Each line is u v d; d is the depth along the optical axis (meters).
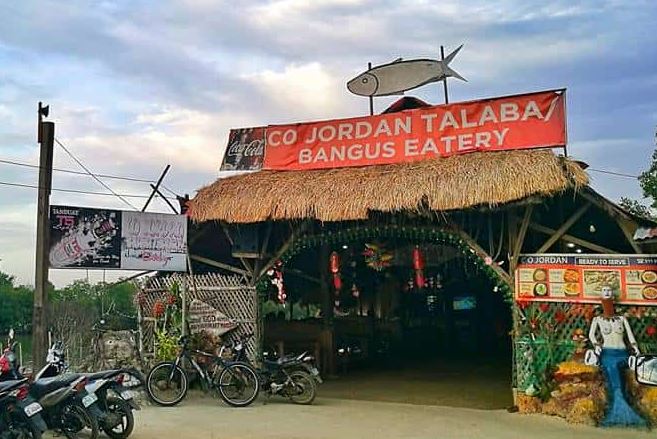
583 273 9.20
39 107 10.17
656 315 8.80
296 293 14.91
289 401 10.28
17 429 7.02
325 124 11.24
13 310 24.77
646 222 9.52
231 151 11.80
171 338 10.82
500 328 17.61
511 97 10.16
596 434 8.06
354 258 14.03
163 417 9.00
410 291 16.91
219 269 12.37
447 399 10.75
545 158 9.32
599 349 8.80
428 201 9.48
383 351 16.52
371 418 9.02
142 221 10.48
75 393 7.34
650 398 8.41
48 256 9.92
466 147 10.32
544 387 9.23
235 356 10.28
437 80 11.98
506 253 10.10
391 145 10.81
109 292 20.69
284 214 10.22
